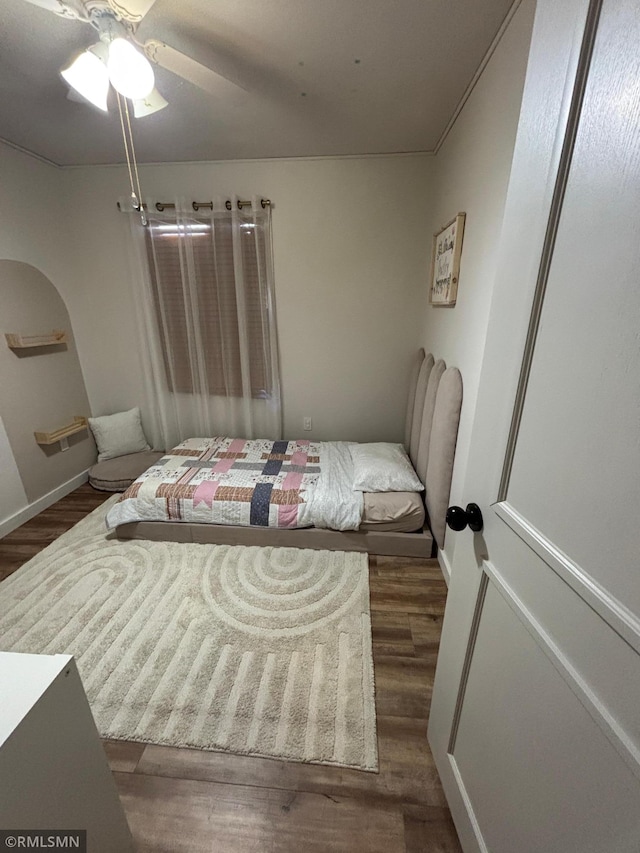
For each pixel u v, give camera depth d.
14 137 2.22
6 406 2.41
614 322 0.47
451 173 2.05
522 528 0.67
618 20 0.45
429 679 1.44
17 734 0.61
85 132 2.14
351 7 1.25
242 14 1.29
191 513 2.20
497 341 0.76
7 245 2.38
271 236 2.74
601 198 0.49
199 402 3.14
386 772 1.15
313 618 1.71
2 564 2.11
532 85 0.64
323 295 2.86
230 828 1.03
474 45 1.42
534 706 0.65
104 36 1.21
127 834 0.94
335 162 2.54
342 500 2.13
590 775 0.51
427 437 2.22
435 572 2.02
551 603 0.60
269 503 2.15
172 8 1.26
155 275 2.84
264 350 2.98
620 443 0.46
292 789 1.11
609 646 0.48
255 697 1.36
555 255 0.59
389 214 2.64
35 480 2.63
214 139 2.24
